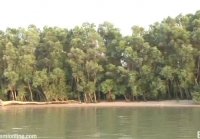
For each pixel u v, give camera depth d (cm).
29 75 10569
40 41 11200
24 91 10644
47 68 10900
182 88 10038
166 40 10138
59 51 10812
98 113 7162
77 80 10531
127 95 10544
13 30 11044
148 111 7412
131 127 5025
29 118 6325
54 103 10412
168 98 10294
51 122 5706
